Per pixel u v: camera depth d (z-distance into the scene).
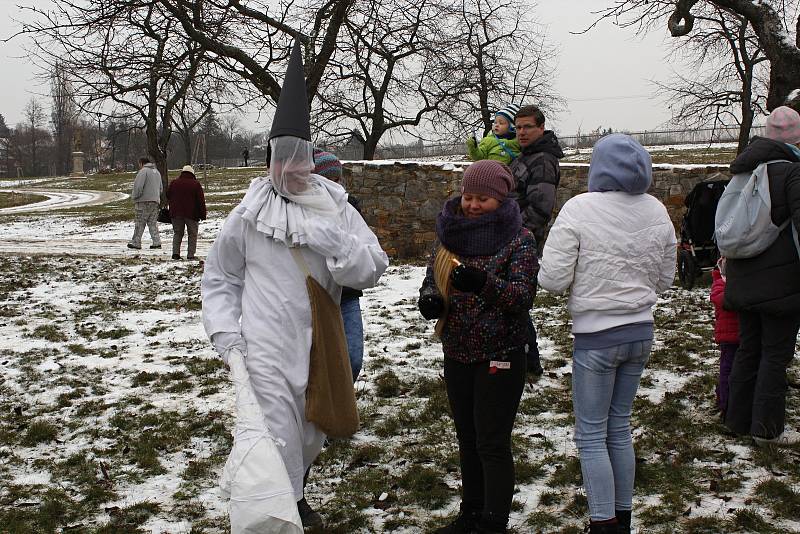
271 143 3.32
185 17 11.70
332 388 3.35
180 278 11.64
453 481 4.27
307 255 3.32
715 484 3.98
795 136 4.30
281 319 3.26
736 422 4.56
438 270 3.54
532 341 5.87
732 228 4.27
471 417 3.59
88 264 13.27
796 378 5.58
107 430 5.30
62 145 98.75
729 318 4.80
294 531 2.92
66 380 6.45
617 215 3.39
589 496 3.40
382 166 12.07
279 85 12.45
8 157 108.31
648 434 4.72
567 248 3.39
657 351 6.43
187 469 4.59
